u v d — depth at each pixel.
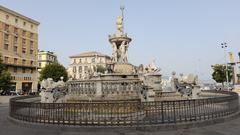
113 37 21.64
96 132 9.48
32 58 70.50
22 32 66.75
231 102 12.62
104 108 10.08
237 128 9.91
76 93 17.06
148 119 10.09
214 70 64.88
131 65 21.80
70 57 112.56
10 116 13.21
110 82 16.11
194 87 20.88
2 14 59.78
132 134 9.12
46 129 10.16
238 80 57.16
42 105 10.79
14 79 63.47
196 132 9.29
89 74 24.20
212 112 11.26
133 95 16.27
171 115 10.44
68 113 10.31
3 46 60.03
